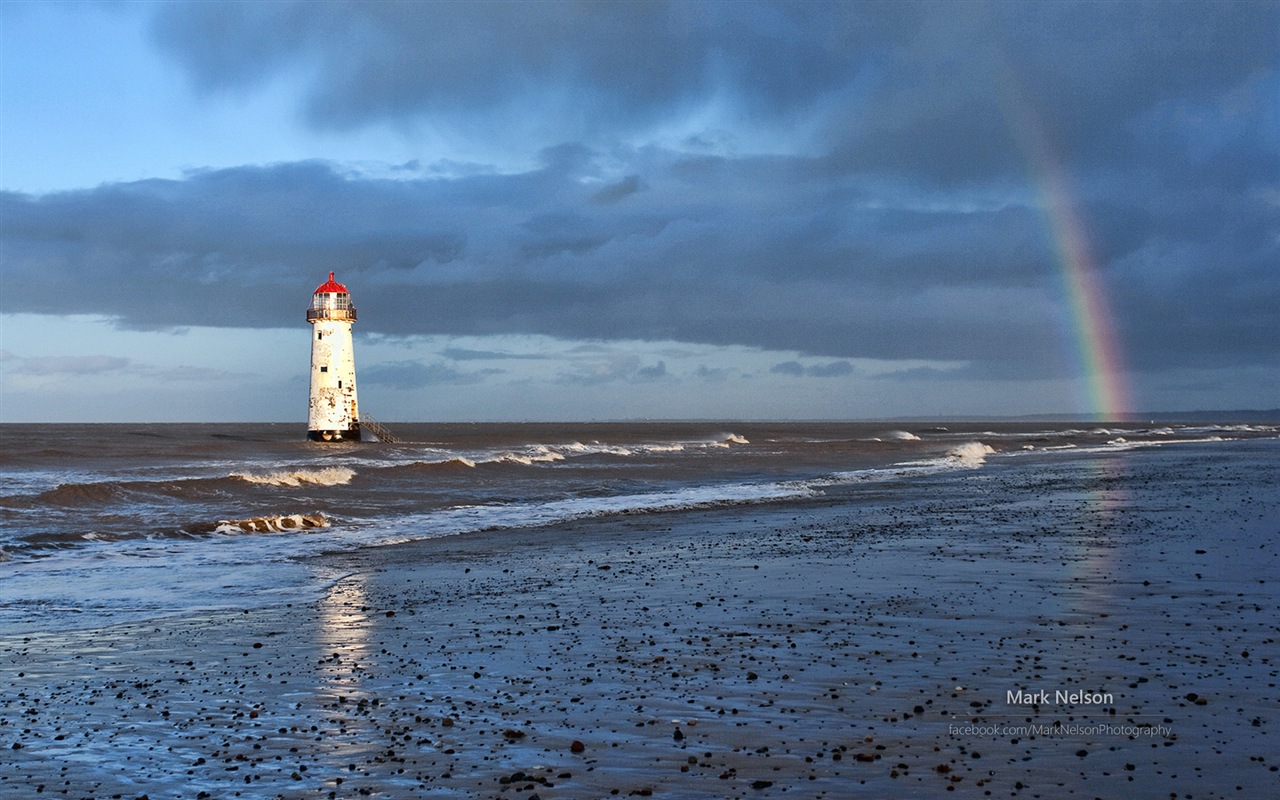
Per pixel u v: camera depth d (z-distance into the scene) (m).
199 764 8.16
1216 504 31.72
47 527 27.73
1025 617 13.57
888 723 8.84
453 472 52.38
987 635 12.46
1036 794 7.10
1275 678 10.20
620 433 178.38
